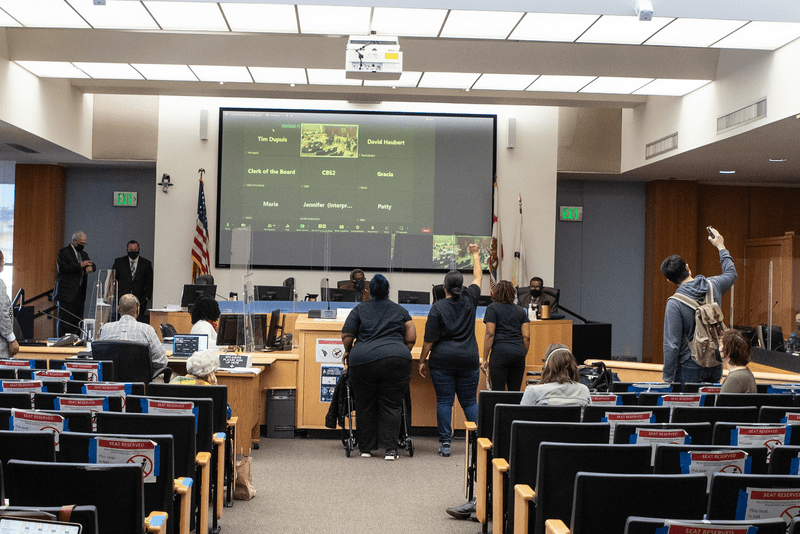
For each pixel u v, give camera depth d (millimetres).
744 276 9125
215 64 9633
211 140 12070
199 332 6562
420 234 12141
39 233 12688
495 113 12258
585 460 2650
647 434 3020
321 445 6570
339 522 4262
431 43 9562
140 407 3549
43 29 9266
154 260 11961
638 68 9508
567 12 7383
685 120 10195
